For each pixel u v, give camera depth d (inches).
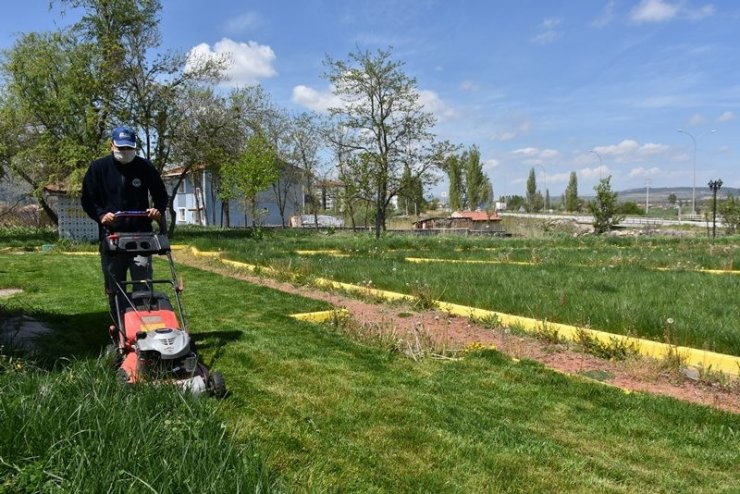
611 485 149.1
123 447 126.8
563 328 305.0
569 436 181.5
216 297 404.8
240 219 2246.6
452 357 266.1
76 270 552.4
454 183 3144.7
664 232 1718.8
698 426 191.8
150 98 1032.8
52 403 147.5
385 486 140.0
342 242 940.6
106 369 180.4
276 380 217.6
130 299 206.2
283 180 1868.8
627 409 204.8
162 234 219.0
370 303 396.8
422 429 176.6
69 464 121.6
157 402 159.5
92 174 224.1
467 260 668.7
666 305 337.1
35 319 308.3
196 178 1927.9
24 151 951.6
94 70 994.1
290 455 150.6
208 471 121.1
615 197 1501.0
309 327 312.0
